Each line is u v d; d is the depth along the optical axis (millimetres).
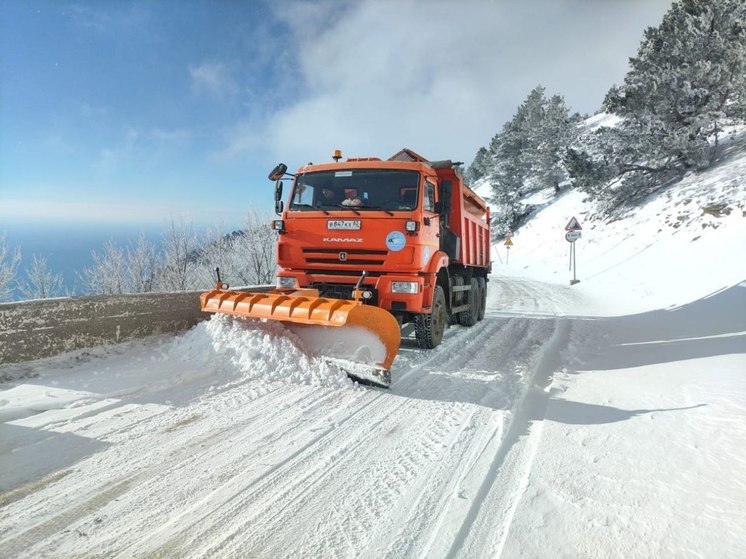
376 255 5867
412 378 5246
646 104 24016
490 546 2281
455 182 8461
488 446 3424
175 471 2990
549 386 5004
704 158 23750
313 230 6172
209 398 4320
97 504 2602
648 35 24969
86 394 4273
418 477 2953
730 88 21703
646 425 3740
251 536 2338
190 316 6488
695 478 2879
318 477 2943
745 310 8336
